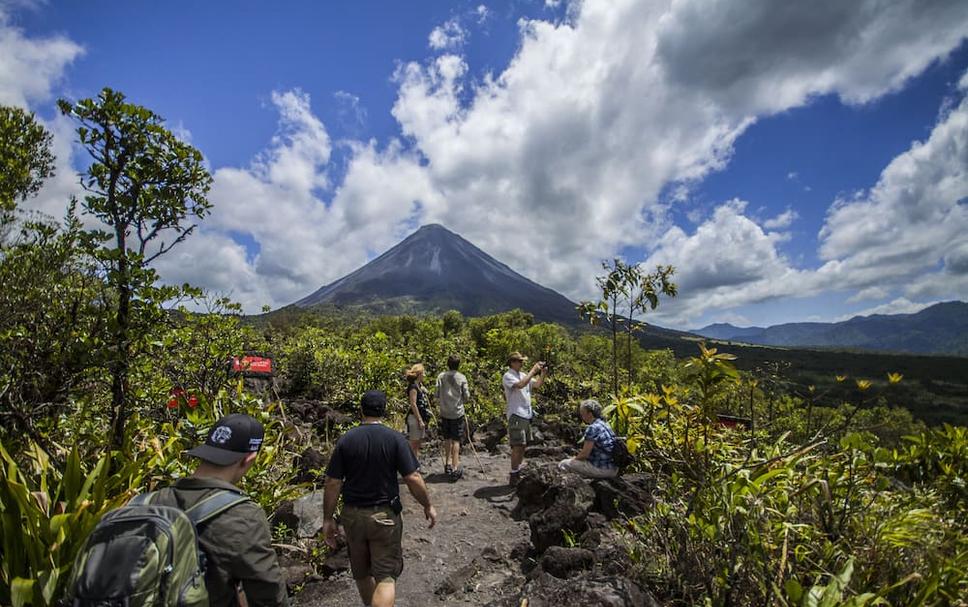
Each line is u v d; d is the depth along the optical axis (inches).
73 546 101.4
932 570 94.9
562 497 188.7
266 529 84.4
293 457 244.2
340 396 496.4
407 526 226.7
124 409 163.6
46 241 170.4
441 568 184.9
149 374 185.2
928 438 181.6
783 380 201.2
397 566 137.6
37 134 360.2
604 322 327.3
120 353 151.4
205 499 80.9
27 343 150.7
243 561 78.2
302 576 169.0
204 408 185.3
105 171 153.9
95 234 151.7
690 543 125.6
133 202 158.1
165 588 68.0
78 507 107.3
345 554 183.0
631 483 201.6
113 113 151.2
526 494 232.5
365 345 590.9
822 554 111.9
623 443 218.1
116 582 65.1
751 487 125.0
